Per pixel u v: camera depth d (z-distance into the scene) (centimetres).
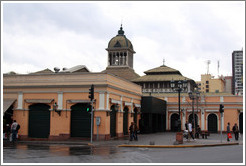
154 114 4894
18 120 3212
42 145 2469
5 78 3300
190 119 5425
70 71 3641
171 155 1822
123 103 3550
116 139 3127
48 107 3177
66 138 3053
